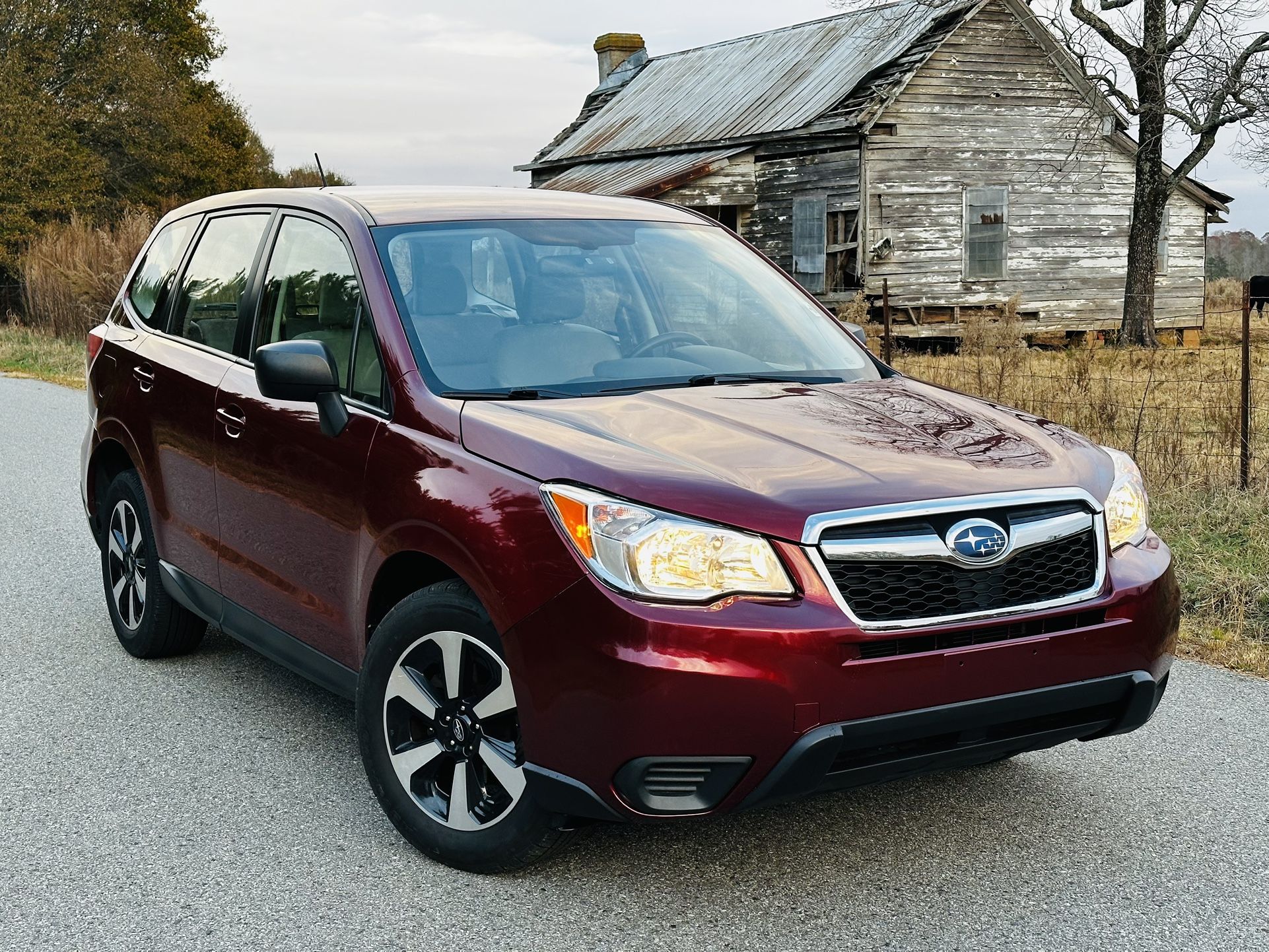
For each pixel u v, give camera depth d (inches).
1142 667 126.2
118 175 1807.3
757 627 109.7
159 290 200.5
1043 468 127.0
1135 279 1043.3
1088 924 120.6
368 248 152.7
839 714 111.2
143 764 160.6
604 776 112.8
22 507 324.2
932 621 114.6
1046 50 1099.3
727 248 183.6
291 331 161.8
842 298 1037.8
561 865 132.4
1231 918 121.7
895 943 116.7
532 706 116.7
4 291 1135.0
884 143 1037.8
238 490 163.6
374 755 136.2
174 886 128.0
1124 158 1153.4
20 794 151.6
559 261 162.1
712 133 1119.0
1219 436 361.1
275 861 133.6
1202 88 968.9
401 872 130.8
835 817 145.3
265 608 162.1
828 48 1165.7
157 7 2064.5
